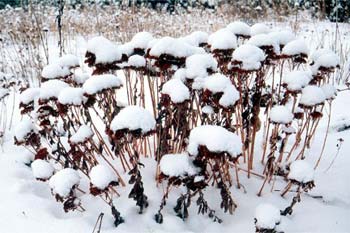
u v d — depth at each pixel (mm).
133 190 2414
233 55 2553
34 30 6820
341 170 3100
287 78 2709
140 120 2209
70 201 2342
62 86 2658
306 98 2605
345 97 4660
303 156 3113
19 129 2691
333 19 10109
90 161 2730
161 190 2711
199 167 2301
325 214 2561
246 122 2857
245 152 3180
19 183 2791
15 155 3301
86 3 9516
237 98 2389
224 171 2697
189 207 2584
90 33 8141
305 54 2775
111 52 2539
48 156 2748
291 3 10352
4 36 7594
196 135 2225
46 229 2316
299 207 2652
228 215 2561
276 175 3023
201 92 2639
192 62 2521
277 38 3016
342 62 5695
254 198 2730
